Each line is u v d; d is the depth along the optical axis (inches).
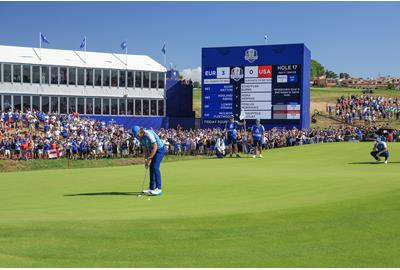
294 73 2134.6
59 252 346.3
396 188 574.2
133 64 2691.9
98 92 2566.4
